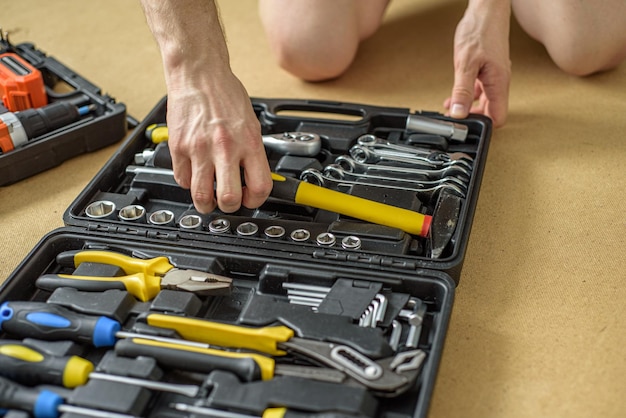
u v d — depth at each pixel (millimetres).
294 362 1013
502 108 1559
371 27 1926
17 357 979
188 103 1104
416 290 1098
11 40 2094
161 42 1146
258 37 2096
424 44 2006
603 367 1077
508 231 1356
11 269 1328
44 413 928
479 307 1199
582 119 1659
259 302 1071
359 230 1204
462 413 1027
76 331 1023
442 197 1244
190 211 1291
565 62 1763
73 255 1168
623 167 1499
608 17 1663
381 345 989
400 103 1771
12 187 1549
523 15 1855
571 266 1266
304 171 1332
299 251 1152
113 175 1388
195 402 954
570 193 1440
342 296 1079
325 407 903
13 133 1491
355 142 1463
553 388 1051
